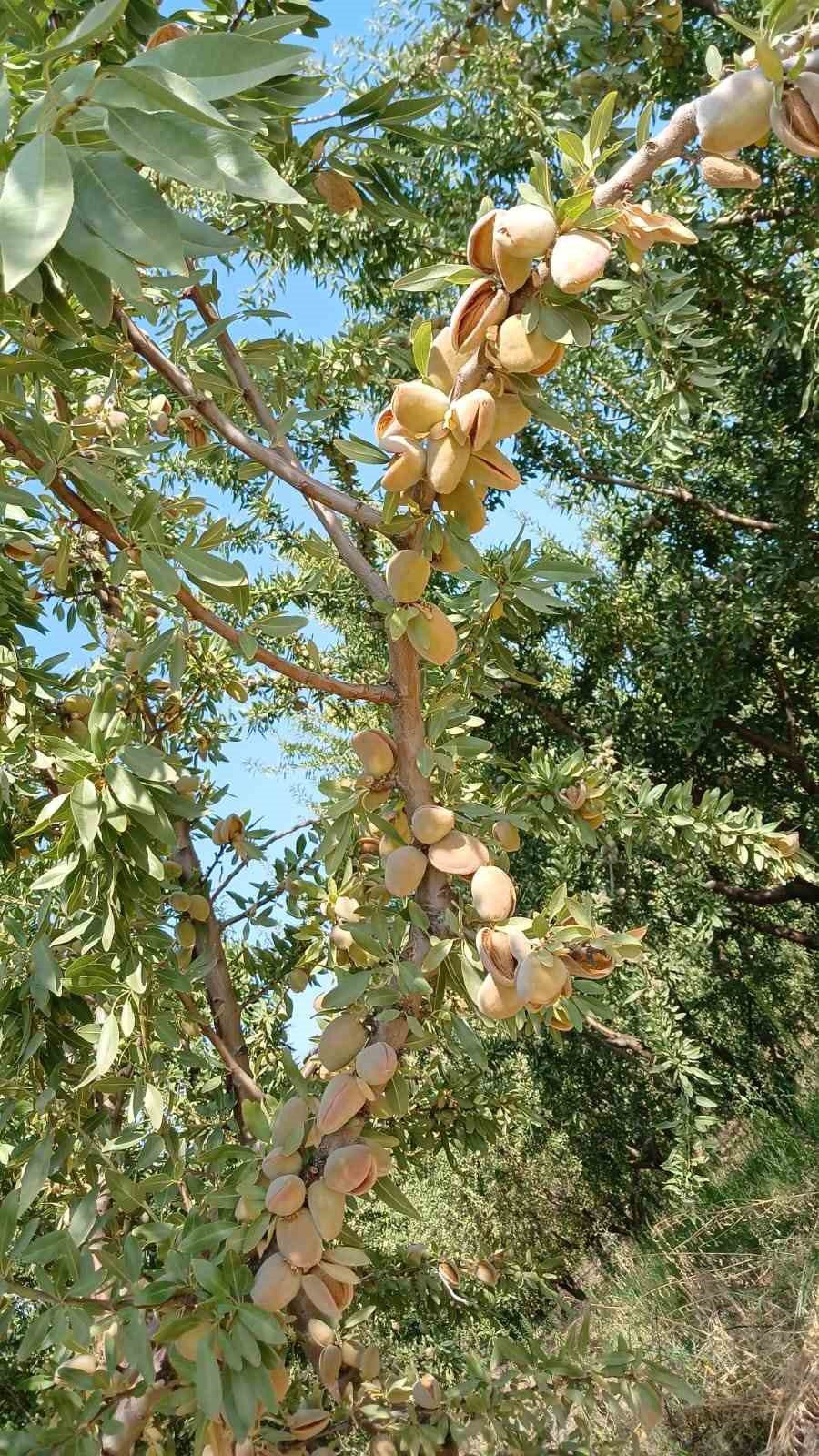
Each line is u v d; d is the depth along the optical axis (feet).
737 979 8.20
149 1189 2.48
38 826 2.15
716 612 7.39
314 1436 2.33
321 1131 2.11
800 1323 4.91
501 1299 4.22
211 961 3.11
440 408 1.94
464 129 6.41
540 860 6.96
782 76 1.62
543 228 1.77
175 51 1.39
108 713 2.17
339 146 2.63
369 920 2.41
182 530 4.57
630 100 4.90
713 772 8.02
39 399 2.08
